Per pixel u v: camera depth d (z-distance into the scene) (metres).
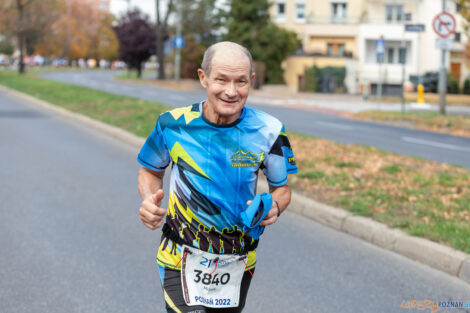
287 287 4.69
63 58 101.75
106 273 4.94
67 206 7.32
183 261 2.49
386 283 4.82
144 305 4.29
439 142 15.07
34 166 10.19
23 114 19.58
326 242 5.98
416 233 5.62
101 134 14.80
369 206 6.79
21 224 6.45
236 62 2.25
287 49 44.88
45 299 4.36
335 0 49.53
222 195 2.40
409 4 48.75
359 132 16.75
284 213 7.18
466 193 7.55
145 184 2.63
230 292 2.53
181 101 25.67
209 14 57.59
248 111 2.43
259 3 43.91
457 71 48.59
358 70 47.19
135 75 61.69
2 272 4.91
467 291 4.68
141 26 54.91
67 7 97.62
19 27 54.88
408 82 46.16
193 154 2.39
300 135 14.12
